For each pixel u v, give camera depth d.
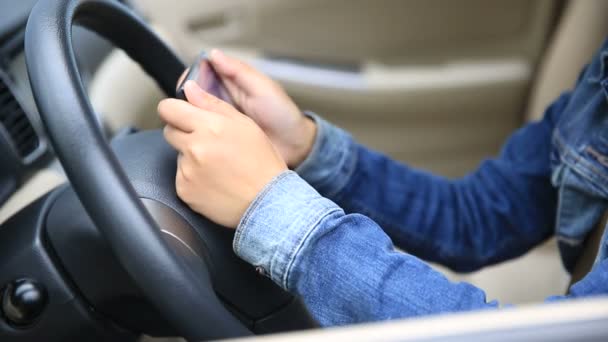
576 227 0.74
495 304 0.54
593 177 0.71
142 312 0.62
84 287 0.60
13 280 0.58
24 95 0.86
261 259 0.54
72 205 0.60
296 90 1.31
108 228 0.48
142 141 0.65
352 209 0.77
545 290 0.99
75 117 0.49
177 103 0.55
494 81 1.30
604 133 0.71
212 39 1.29
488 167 0.86
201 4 1.26
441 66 1.31
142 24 0.69
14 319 0.58
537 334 0.40
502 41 1.29
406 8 1.25
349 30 1.27
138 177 0.59
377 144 1.36
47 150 0.82
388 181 0.80
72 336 0.60
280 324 0.65
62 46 0.52
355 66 1.31
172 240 0.56
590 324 0.40
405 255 0.57
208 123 0.54
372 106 1.31
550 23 1.25
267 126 0.70
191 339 0.51
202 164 0.54
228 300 0.62
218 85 0.67
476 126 1.35
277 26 1.27
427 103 1.31
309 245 0.53
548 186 0.82
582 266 0.76
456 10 1.25
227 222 0.56
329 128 0.74
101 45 1.06
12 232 0.61
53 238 0.59
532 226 0.82
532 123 0.88
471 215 0.82
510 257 0.83
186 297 0.49
